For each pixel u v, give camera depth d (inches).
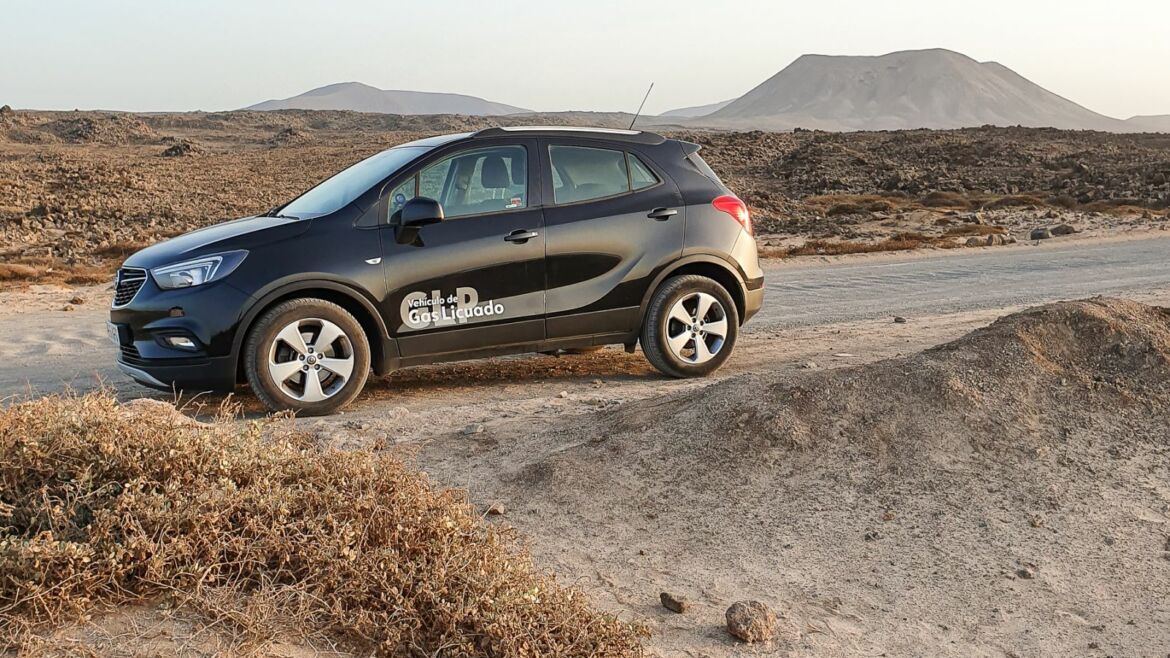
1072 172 2527.1
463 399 299.0
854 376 235.5
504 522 191.9
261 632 116.1
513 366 351.6
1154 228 1139.9
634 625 138.7
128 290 274.7
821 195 2170.3
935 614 160.9
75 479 128.5
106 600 116.8
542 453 224.5
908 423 222.8
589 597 161.0
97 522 121.1
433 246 283.4
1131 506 199.0
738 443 216.4
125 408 177.6
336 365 275.1
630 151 315.3
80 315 513.0
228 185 2375.7
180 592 119.0
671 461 213.9
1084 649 151.1
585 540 185.6
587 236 301.6
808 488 204.4
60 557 115.5
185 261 267.0
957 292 578.9
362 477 144.6
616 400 280.2
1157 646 151.9
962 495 202.2
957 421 224.2
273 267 268.5
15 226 1357.0
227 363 266.7
